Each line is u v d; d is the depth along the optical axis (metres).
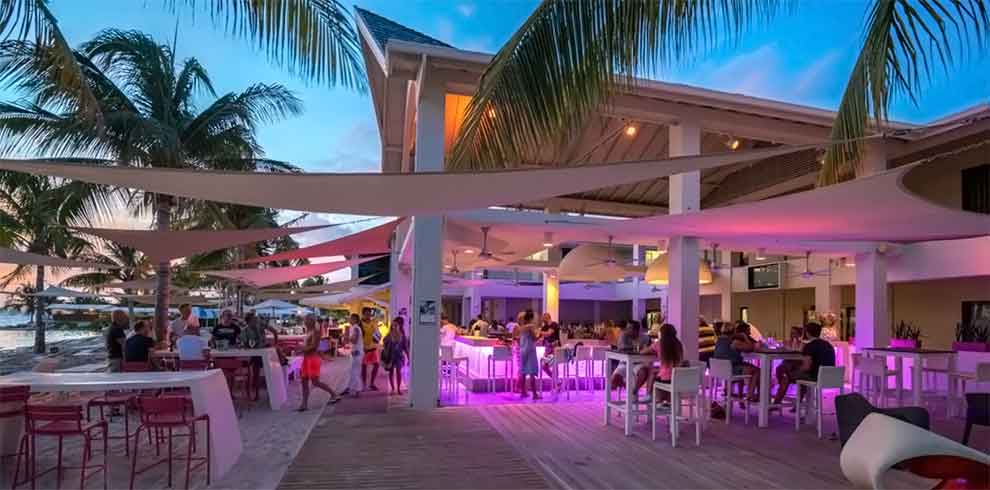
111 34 11.93
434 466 6.30
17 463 5.54
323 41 5.12
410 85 11.75
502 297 31.78
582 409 9.68
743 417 9.12
